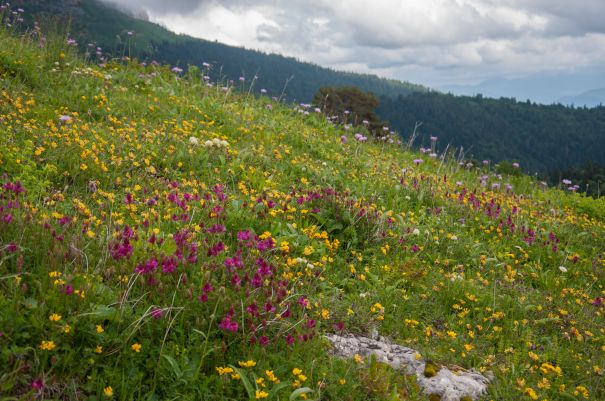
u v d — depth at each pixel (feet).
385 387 13.37
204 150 27.94
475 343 17.13
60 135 23.76
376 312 17.51
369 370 14.01
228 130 35.04
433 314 18.53
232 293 14.46
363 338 16.08
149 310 12.89
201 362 11.86
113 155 23.85
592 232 32.19
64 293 12.27
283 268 17.54
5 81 30.35
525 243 27.50
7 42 37.50
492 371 15.62
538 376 15.71
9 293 12.21
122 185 22.12
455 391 14.11
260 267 15.69
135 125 28.94
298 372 12.22
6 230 14.37
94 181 21.02
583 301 22.04
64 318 11.99
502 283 22.11
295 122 44.11
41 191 18.72
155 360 12.02
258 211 21.02
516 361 16.10
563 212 37.37
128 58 48.65
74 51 41.88
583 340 18.75
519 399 14.29
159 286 13.80
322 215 23.11
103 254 14.64
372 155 41.39
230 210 20.77
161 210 19.97
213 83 48.78
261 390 11.98
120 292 12.98
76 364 11.32
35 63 35.06
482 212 30.76
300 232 21.11
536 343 17.89
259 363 12.77
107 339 11.88
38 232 14.67
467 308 19.62
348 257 21.53
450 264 23.26
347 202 24.14
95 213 18.89
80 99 31.60
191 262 15.33
